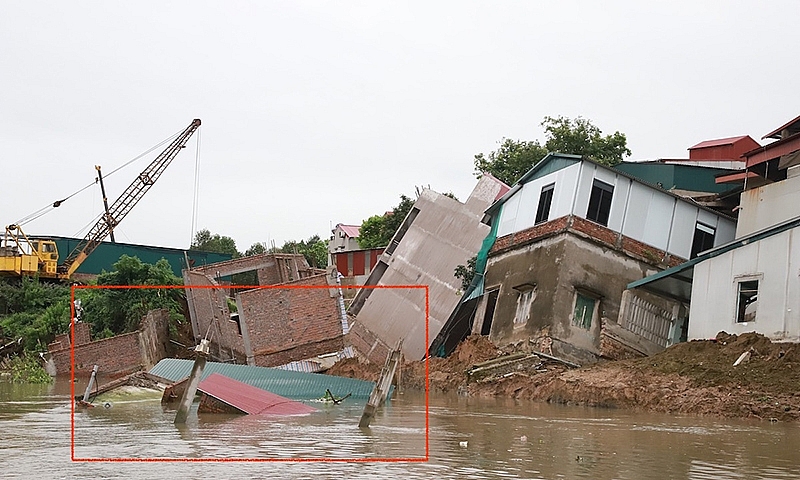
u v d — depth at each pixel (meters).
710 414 20.53
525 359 28.72
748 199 30.61
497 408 23.22
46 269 62.91
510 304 32.59
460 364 32.16
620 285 30.56
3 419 20.31
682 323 30.55
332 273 35.94
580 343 29.73
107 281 47.97
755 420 19.52
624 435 16.94
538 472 12.75
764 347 22.72
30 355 43.56
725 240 32.56
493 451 14.84
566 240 30.33
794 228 23.20
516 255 33.25
